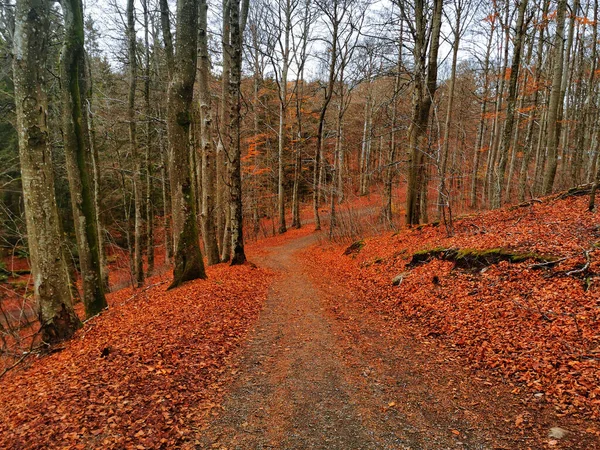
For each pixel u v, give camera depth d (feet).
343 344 22.02
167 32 39.01
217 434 13.30
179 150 34.60
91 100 46.57
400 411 14.40
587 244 25.26
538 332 18.75
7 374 21.45
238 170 45.98
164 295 32.53
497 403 14.25
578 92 80.23
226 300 30.55
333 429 13.44
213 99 70.69
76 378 17.03
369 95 113.60
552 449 11.21
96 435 12.83
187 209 35.83
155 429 13.32
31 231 23.52
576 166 67.31
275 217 126.52
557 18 44.21
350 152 130.21
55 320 24.21
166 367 17.98
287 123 108.68
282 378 17.72
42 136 22.76
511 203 78.07
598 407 12.63
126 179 75.77
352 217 75.66
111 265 78.59
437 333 22.41
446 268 32.09
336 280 42.42
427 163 54.39
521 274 25.34
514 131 89.20
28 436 12.84
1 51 30.66
